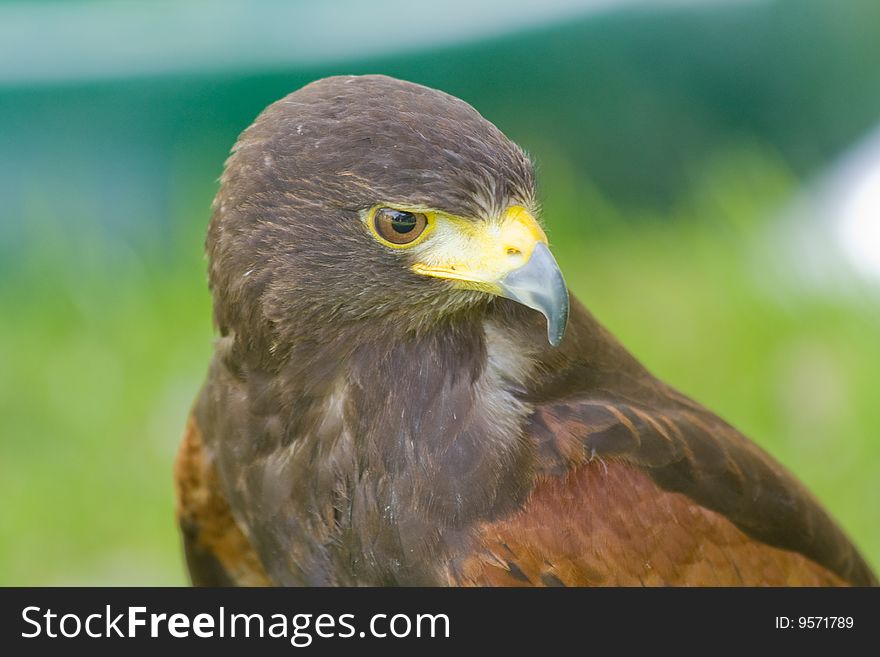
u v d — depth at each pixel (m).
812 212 13.70
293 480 7.01
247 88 14.20
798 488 7.49
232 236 6.59
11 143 14.22
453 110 6.38
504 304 6.79
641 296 13.38
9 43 14.29
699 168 14.59
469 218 6.34
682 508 6.83
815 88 14.70
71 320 13.23
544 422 6.78
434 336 6.70
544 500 6.67
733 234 13.67
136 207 14.25
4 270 14.06
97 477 12.02
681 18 14.41
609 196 14.82
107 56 14.23
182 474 7.94
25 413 12.54
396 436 6.74
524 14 14.26
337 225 6.38
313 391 6.82
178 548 11.70
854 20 14.49
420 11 14.21
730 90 14.66
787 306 12.84
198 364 12.55
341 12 14.25
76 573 11.57
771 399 12.24
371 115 6.29
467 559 6.71
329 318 6.61
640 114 14.59
